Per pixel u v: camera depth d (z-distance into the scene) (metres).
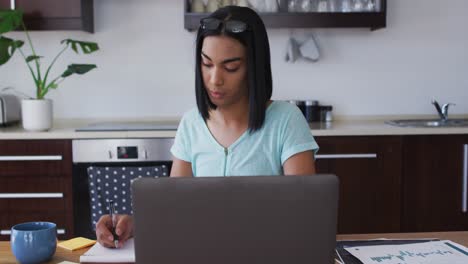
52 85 2.82
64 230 2.69
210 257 0.72
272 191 0.71
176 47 3.21
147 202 0.70
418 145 2.76
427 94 3.32
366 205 2.76
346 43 3.26
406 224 2.79
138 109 3.24
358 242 1.11
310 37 3.18
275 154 1.17
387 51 3.28
